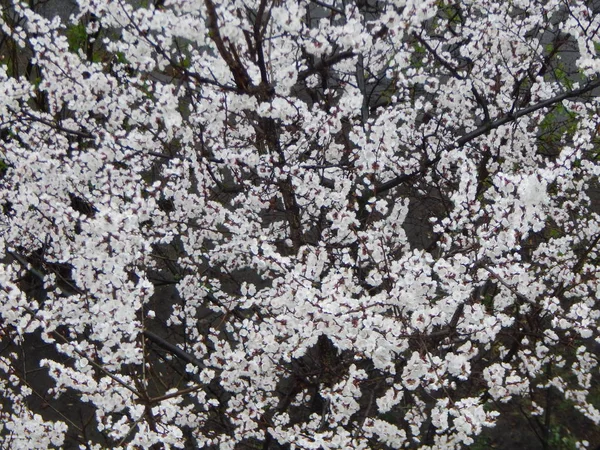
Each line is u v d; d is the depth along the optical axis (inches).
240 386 192.1
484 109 208.7
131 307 155.6
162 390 288.0
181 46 219.5
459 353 180.1
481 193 237.3
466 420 147.3
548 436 277.9
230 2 163.0
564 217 240.2
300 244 203.8
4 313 153.9
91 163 185.0
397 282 150.5
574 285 214.8
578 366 241.6
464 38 226.7
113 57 257.8
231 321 247.8
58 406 315.3
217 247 213.3
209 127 181.9
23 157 200.8
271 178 189.3
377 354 152.9
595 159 260.4
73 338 210.7
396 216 194.7
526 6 225.8
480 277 162.6
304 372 219.0
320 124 178.1
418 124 294.8
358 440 183.2
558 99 200.2
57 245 206.8
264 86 160.1
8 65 338.3
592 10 230.2
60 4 371.2
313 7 266.2
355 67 220.8
